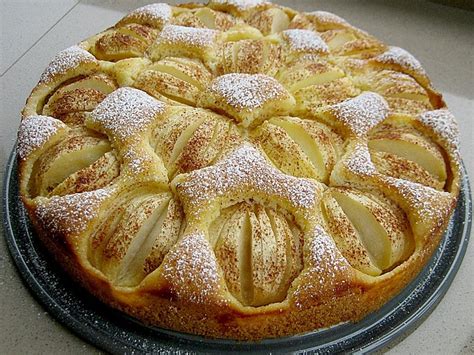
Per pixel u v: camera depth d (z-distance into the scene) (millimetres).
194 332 317
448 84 527
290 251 318
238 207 333
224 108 389
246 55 429
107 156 356
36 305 344
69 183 348
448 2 618
